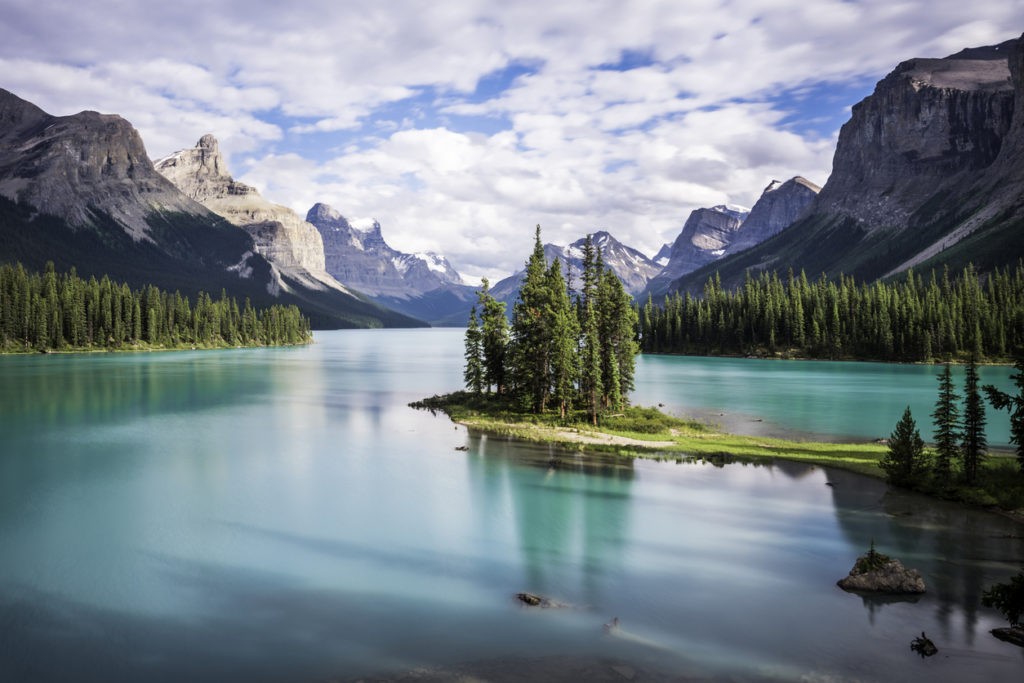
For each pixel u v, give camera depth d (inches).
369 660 938.7
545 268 3818.9
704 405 3848.4
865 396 4279.0
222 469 2177.7
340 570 1302.9
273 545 1446.9
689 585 1220.5
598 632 1025.5
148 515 1660.9
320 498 1830.7
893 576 1190.3
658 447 2581.2
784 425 3147.1
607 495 1871.3
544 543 1462.8
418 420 3316.9
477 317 4001.0
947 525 1578.5
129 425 3034.0
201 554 1386.6
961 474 1951.3
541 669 903.1
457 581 1245.1
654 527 1579.7
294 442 2682.1
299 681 884.0
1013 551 1393.9
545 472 2156.7
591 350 3225.9
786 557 1375.5
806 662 924.0
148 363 6771.7
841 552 1401.3
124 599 1160.2
